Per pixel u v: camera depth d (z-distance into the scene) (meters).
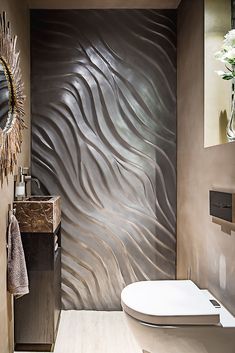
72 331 3.27
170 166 3.76
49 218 2.83
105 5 3.67
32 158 3.72
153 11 3.76
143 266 3.77
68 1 3.56
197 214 2.99
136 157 3.75
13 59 2.71
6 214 2.62
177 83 3.71
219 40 2.77
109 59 3.74
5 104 2.58
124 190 3.75
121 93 3.74
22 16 3.29
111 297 3.76
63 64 3.72
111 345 3.02
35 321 2.86
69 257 3.73
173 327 2.12
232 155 2.23
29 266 2.85
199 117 2.91
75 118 3.72
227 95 2.77
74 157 3.73
